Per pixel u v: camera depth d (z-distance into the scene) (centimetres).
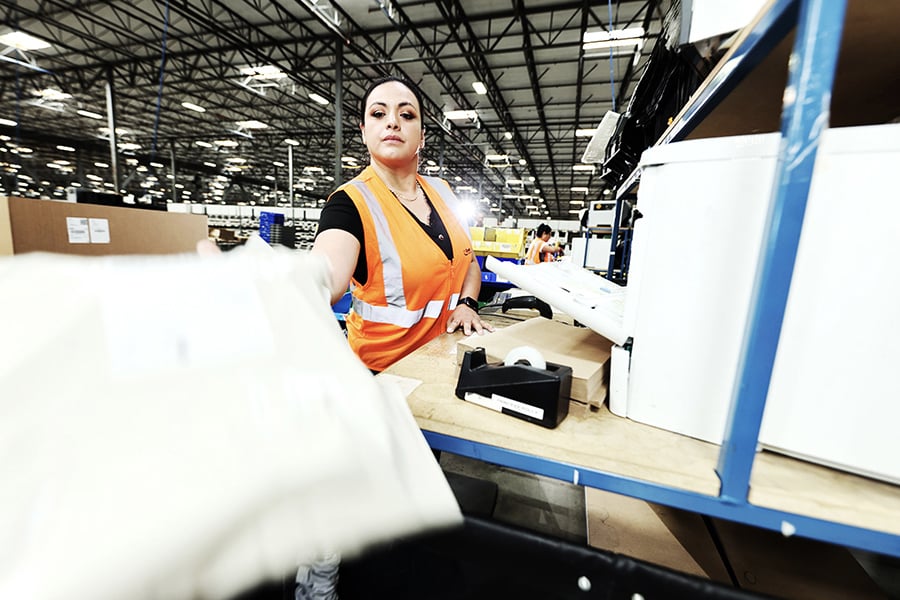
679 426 43
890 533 32
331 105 827
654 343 44
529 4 462
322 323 28
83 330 22
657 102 126
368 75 693
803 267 34
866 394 34
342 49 562
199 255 29
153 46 595
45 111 906
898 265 31
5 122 826
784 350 36
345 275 70
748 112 74
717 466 37
